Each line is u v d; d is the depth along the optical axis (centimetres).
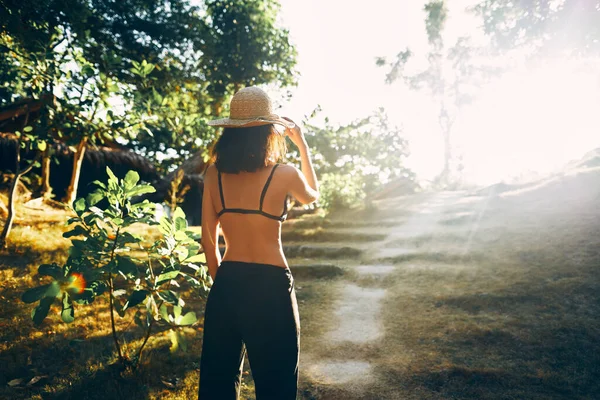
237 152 171
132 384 295
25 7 603
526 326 384
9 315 397
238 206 171
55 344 348
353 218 1127
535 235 688
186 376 313
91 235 279
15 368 303
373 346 377
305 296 539
